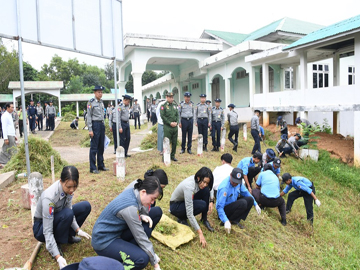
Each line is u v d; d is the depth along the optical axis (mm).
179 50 19328
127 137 8172
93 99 6395
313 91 11508
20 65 4551
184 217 4316
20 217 4203
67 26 5414
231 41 19328
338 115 13336
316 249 4801
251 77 15281
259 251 4184
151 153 8875
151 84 33438
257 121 10023
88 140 12359
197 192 4367
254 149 10141
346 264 4504
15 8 4453
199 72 20672
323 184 8680
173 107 7535
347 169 9500
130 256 2785
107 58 6461
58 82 29422
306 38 11805
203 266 3488
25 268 2809
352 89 10070
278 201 5398
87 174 6359
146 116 23109
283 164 9758
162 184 3469
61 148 11508
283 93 12961
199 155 8562
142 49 18562
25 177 6039
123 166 5730
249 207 4723
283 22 17281
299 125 10719
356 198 8031
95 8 6035
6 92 36281
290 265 4102
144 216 3182
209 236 4195
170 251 3623
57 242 3246
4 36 4332
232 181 4297
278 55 13086
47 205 2910
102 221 2887
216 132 9727
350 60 18438
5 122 7461
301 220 5738
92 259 1647
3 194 5168
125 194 2930
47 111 16516
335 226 6191
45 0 4957
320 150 10688
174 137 7590
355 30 9500
